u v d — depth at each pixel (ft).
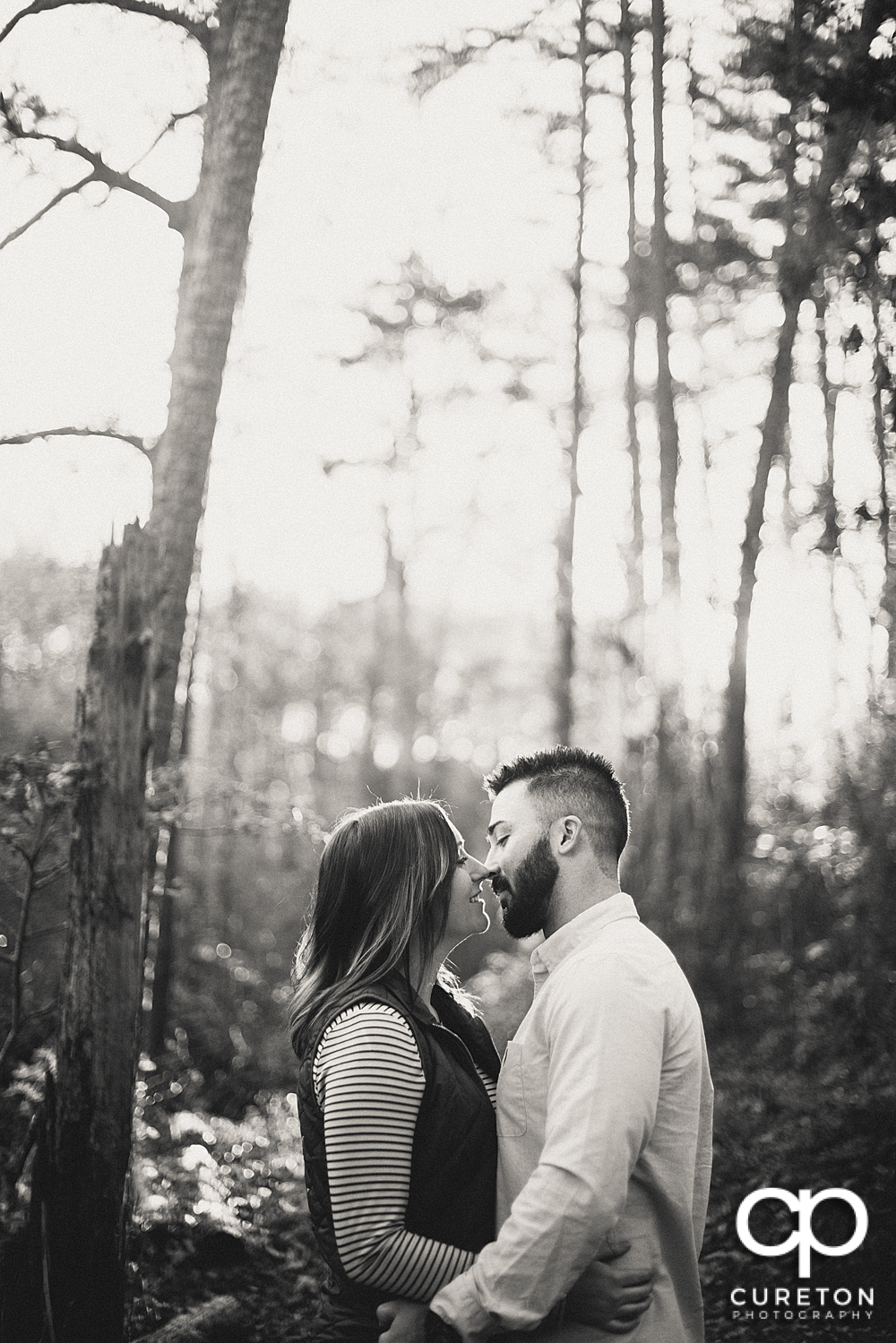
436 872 7.33
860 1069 19.13
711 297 33.83
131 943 10.74
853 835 24.81
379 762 77.92
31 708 31.76
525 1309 5.98
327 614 84.12
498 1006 27.68
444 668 98.99
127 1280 11.42
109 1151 10.46
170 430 17.04
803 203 23.99
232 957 32.37
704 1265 14.26
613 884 7.47
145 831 11.00
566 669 43.45
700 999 24.27
